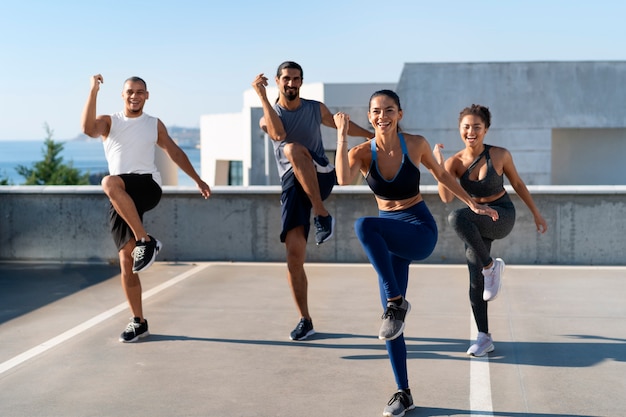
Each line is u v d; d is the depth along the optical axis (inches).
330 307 249.9
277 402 160.1
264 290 277.1
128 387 170.9
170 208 339.0
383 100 151.8
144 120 209.2
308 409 155.7
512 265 322.0
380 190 157.4
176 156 218.5
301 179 202.2
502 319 229.8
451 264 326.6
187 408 157.0
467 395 163.0
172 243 339.9
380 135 154.6
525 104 857.5
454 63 855.1
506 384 169.9
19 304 257.6
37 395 166.1
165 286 285.6
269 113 206.4
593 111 855.1
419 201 160.7
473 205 161.5
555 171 970.7
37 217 342.3
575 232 320.5
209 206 337.4
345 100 1368.1
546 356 190.5
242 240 337.1
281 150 213.2
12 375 180.2
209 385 171.8
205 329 222.5
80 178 2089.1
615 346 198.4
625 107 852.0
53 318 237.5
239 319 234.4
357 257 333.1
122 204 199.6
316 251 335.3
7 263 340.8
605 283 281.9
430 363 186.5
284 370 182.4
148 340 210.7
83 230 340.8
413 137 156.9
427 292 270.8
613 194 316.2
